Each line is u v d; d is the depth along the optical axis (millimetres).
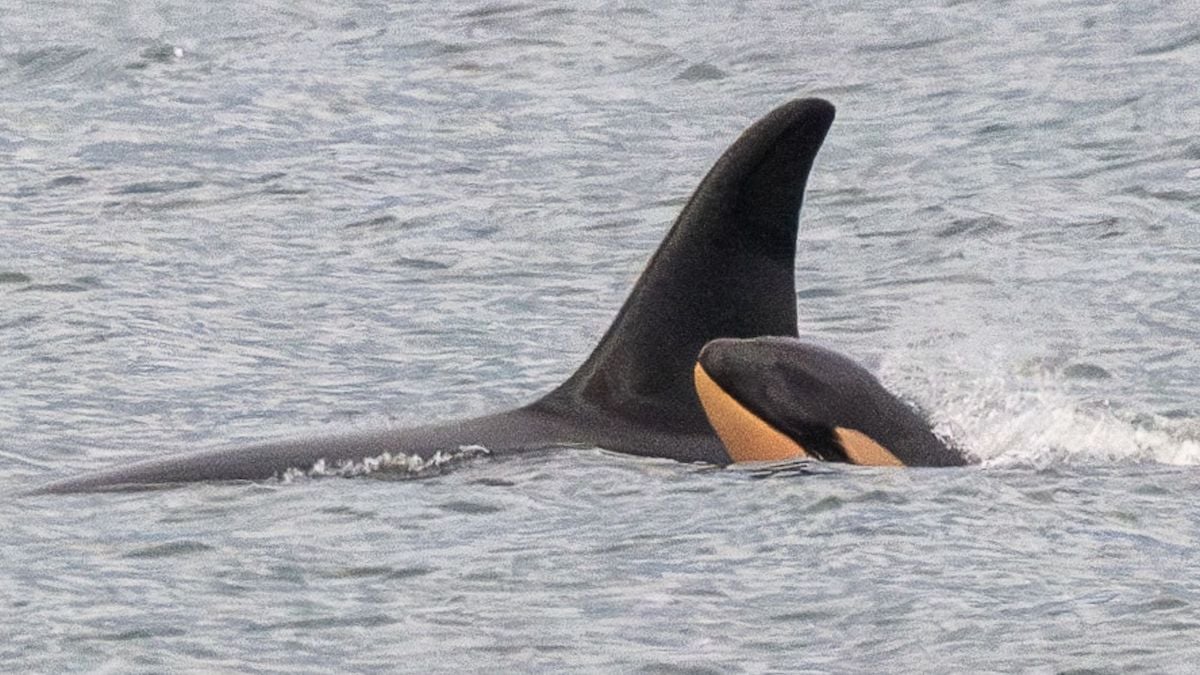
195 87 112312
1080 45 111938
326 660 42750
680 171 94875
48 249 84062
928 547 48125
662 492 51875
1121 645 42719
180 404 64688
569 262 82250
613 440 55031
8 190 94312
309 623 44500
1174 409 61219
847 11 122250
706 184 55250
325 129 104000
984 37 114875
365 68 115000
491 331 73000
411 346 71250
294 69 115125
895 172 92812
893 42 115188
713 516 50188
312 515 50938
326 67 115312
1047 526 49406
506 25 122062
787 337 54969
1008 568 46844
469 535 49500
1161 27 114000
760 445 53844
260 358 69938
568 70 113188
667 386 55594
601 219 88000
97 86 113438
